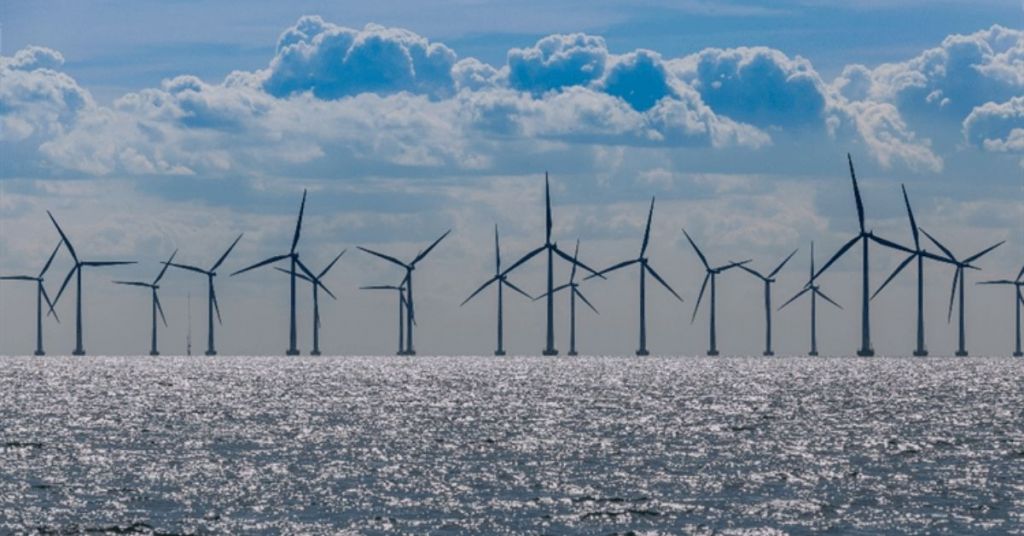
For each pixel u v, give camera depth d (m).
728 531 168.88
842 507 185.25
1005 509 183.88
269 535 166.88
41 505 188.25
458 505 187.25
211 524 173.75
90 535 167.88
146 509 184.75
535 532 168.38
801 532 167.75
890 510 183.12
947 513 180.38
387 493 197.88
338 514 180.38
